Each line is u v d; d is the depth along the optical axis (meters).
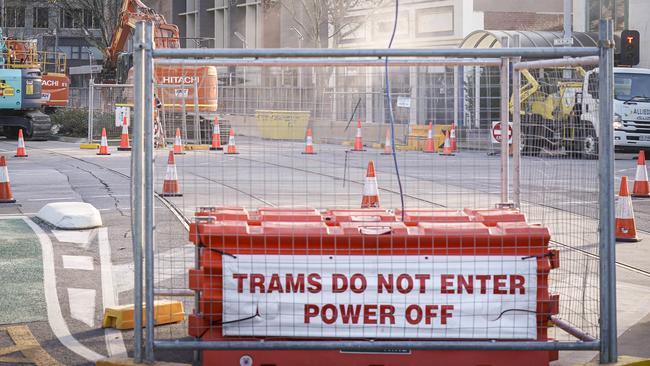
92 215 13.41
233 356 6.44
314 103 8.25
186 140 10.16
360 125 8.55
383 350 6.37
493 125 9.28
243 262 6.38
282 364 6.42
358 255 6.37
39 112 41.53
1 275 10.02
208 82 10.27
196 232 6.47
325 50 6.32
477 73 9.29
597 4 40.62
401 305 6.38
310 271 6.37
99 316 8.33
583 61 7.18
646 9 38.53
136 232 6.46
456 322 6.39
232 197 16.88
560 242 11.09
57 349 7.23
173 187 16.91
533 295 6.42
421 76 8.69
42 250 11.53
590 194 11.12
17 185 19.56
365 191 14.59
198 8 67.94
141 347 6.50
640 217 15.55
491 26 42.19
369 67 8.49
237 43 63.81
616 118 29.56
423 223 6.69
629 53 30.31
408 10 44.38
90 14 67.31
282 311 6.39
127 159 27.61
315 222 6.74
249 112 8.16
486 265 6.39
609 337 6.49
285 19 55.78
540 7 42.94
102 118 37.97
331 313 6.38
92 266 10.62
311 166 23.47
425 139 9.11
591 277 9.48
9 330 7.79
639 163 18.25
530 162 11.10
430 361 6.41
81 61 93.94
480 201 16.36
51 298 8.98
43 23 81.62
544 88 10.24
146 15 41.09
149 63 6.39
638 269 11.05
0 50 40.09
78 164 25.47
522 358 6.45
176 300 8.93
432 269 6.38
